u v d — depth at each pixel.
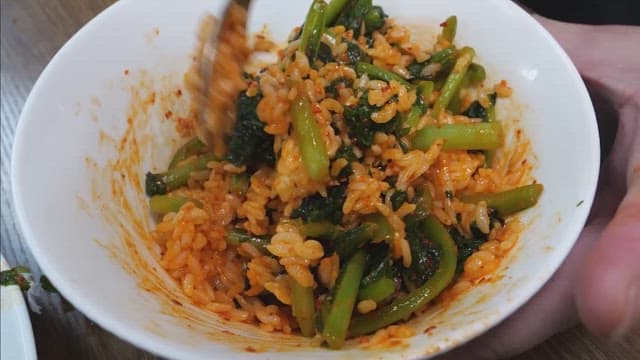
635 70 0.30
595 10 0.41
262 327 0.25
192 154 0.30
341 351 0.22
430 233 0.26
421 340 0.21
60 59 0.26
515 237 0.25
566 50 0.32
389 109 0.26
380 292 0.25
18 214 0.23
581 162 0.25
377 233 0.25
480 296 0.23
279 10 0.31
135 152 0.29
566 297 0.25
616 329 0.22
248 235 0.27
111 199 0.26
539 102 0.27
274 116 0.26
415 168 0.26
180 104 0.30
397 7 0.31
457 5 0.30
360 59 0.29
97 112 0.27
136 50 0.29
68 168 0.25
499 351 0.26
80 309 0.22
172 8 0.29
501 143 0.28
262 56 0.31
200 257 0.27
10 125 0.35
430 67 0.29
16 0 0.39
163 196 0.28
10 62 0.37
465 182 0.27
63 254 0.23
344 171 0.26
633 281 0.22
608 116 0.32
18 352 0.26
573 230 0.23
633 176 0.26
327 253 0.26
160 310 0.23
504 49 0.29
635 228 0.23
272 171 0.27
